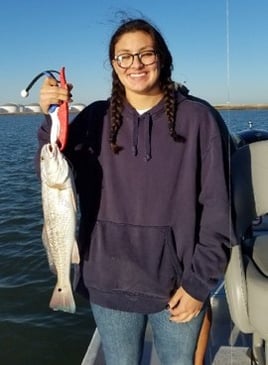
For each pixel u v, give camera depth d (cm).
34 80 228
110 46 222
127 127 222
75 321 605
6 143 3472
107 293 228
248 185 264
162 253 221
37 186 1566
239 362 320
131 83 216
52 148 222
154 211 221
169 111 219
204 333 275
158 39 216
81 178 236
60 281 242
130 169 222
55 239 236
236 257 237
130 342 235
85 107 242
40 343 563
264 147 266
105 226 227
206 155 219
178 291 223
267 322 231
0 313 633
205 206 221
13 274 760
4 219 1111
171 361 235
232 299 238
